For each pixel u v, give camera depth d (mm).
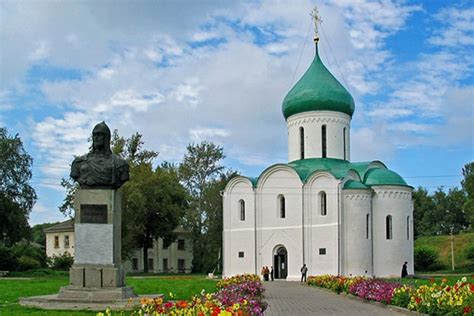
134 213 72875
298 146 62562
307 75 63250
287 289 41781
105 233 22828
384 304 26359
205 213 87375
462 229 124688
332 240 55938
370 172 59125
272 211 59531
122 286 23000
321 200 57500
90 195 23031
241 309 15281
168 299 25312
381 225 57062
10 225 67625
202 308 14867
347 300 30750
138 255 95750
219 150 90625
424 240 99250
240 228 60750
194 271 86812
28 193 69750
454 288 20375
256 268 59219
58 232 101125
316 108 61625
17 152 69625
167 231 78688
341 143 62031
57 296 22125
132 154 79375
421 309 21500
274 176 59938
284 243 58312
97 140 23562
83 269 22562
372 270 55969
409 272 57625
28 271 66125
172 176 79750
